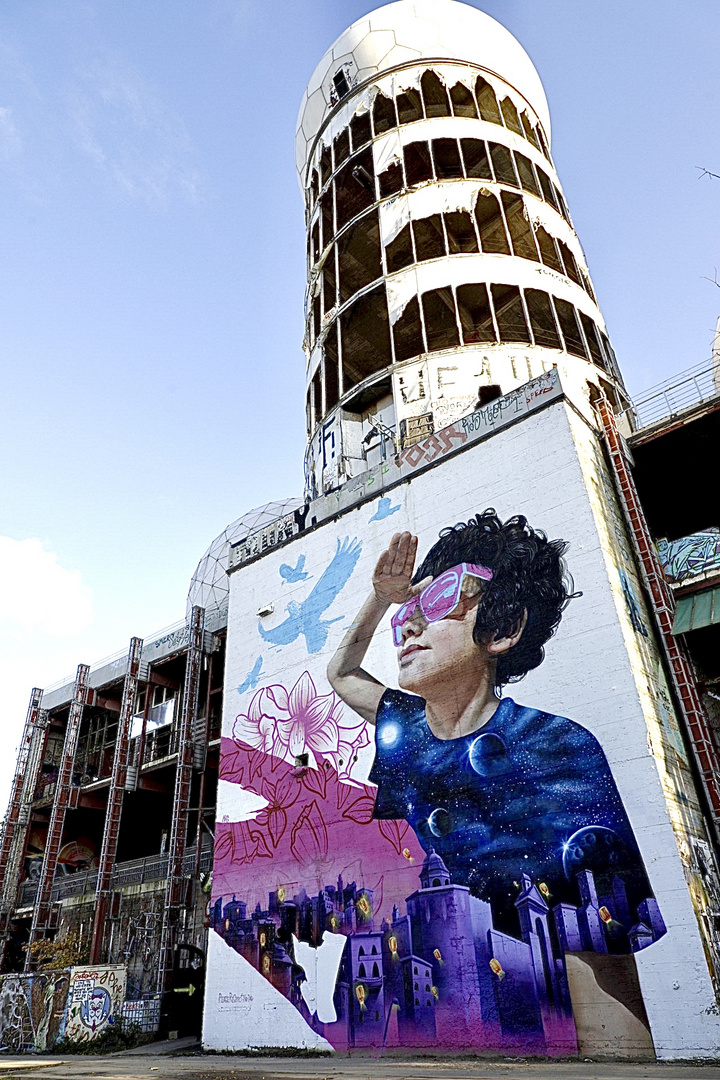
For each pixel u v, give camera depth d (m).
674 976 16.64
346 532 29.05
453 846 21.41
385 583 26.73
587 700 20.22
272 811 26.98
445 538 25.56
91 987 30.70
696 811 19.59
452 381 32.19
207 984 26.47
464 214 36.75
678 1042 16.11
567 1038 17.55
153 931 36.62
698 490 28.81
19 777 49.81
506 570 23.47
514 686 21.91
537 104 44.72
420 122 39.97
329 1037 22.09
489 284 34.28
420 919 21.30
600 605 20.89
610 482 24.67
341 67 44.19
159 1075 17.23
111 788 41.84
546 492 23.41
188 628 44.44
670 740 20.08
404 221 36.88
